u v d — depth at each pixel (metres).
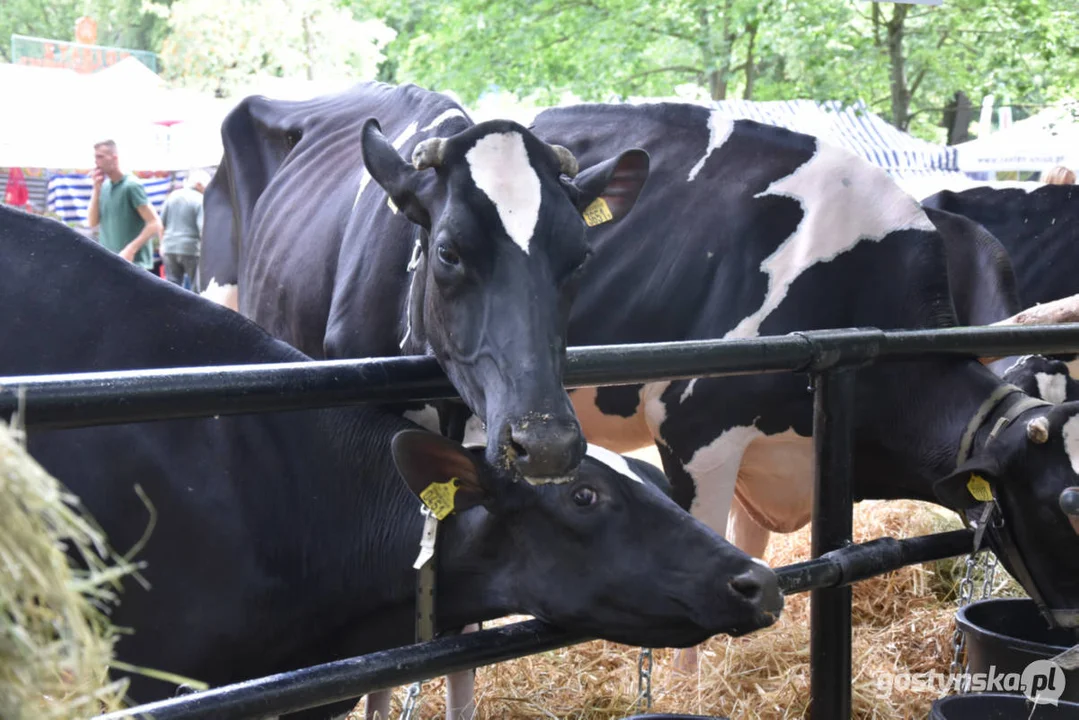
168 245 10.31
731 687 3.85
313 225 4.36
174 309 2.64
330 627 2.54
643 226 4.06
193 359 2.59
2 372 2.54
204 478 2.46
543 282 2.29
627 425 4.10
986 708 2.90
